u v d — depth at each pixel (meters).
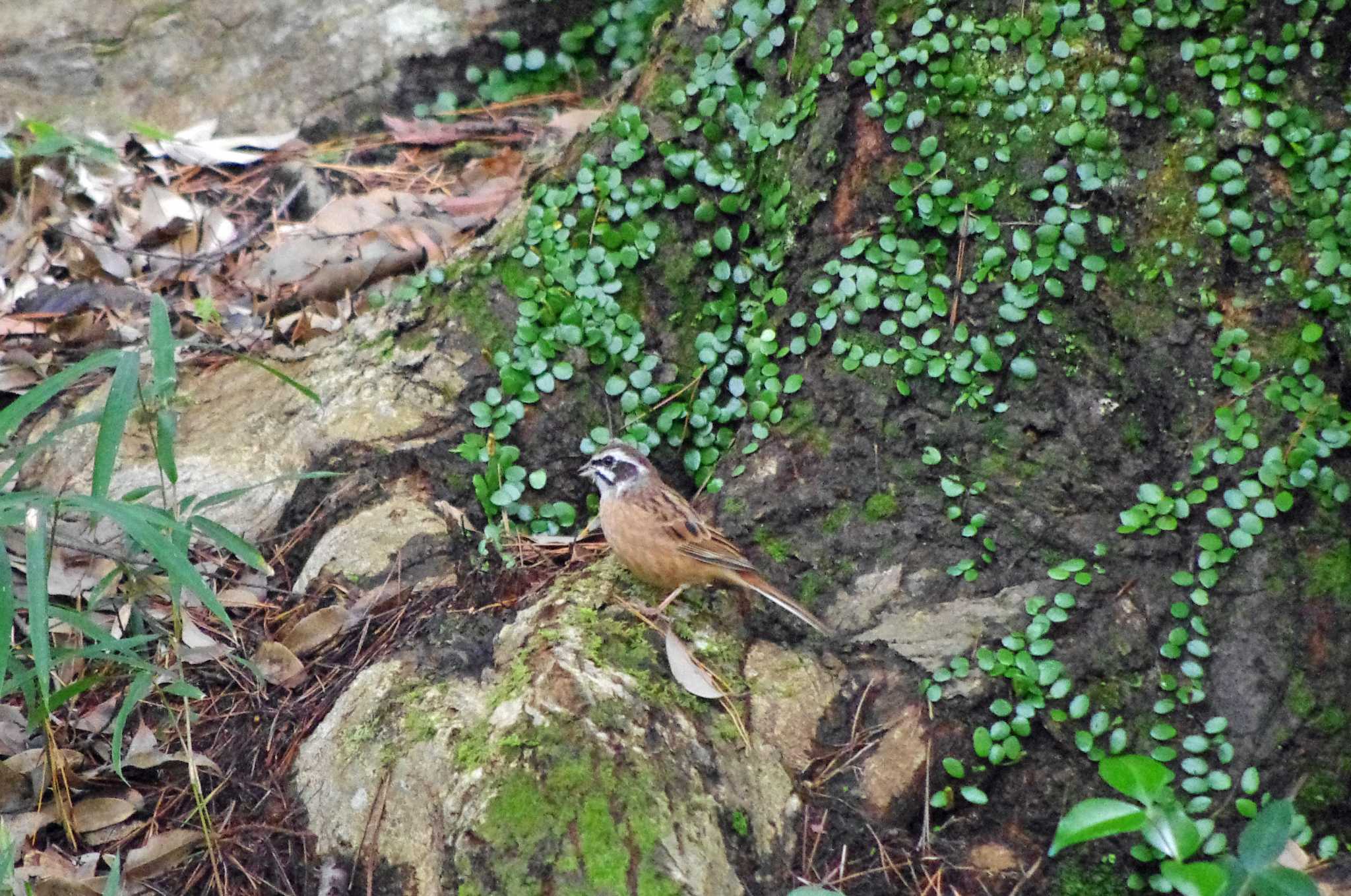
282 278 11.20
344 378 9.95
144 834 8.09
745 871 7.54
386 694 8.12
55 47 12.41
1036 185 8.77
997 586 8.48
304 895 7.66
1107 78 8.70
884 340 8.97
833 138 9.27
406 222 11.46
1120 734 8.05
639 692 7.82
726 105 9.89
